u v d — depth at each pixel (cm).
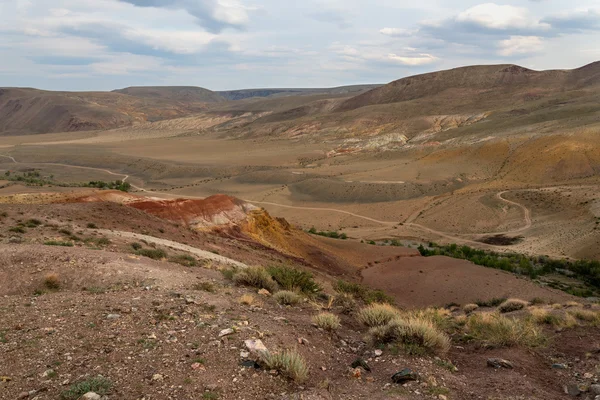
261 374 592
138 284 1115
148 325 742
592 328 1007
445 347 779
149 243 2075
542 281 4978
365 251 5050
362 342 806
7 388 521
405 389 590
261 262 2941
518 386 622
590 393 612
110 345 649
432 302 3312
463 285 3697
